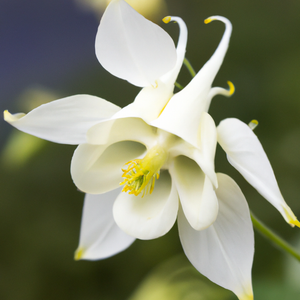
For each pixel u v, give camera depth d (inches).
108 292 33.0
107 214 16.3
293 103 31.0
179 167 15.8
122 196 15.8
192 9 34.9
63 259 33.8
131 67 15.4
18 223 34.3
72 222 34.6
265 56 32.7
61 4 38.0
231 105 32.2
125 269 33.2
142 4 26.7
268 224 30.1
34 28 38.5
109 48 15.4
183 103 15.3
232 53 33.2
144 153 16.0
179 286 26.1
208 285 25.7
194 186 15.7
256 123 15.5
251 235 15.6
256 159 15.1
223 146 15.3
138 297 26.2
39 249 33.9
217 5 34.4
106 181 15.8
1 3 37.9
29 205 34.7
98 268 33.6
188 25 35.1
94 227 16.4
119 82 36.1
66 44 38.3
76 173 15.5
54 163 34.7
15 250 33.9
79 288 33.4
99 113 15.4
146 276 30.3
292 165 30.4
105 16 15.2
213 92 15.9
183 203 15.6
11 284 33.2
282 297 21.0
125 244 16.4
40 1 38.3
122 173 15.9
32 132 15.3
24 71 38.2
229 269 15.7
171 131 15.1
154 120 15.2
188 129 15.2
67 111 15.4
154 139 15.7
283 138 31.0
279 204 14.9
